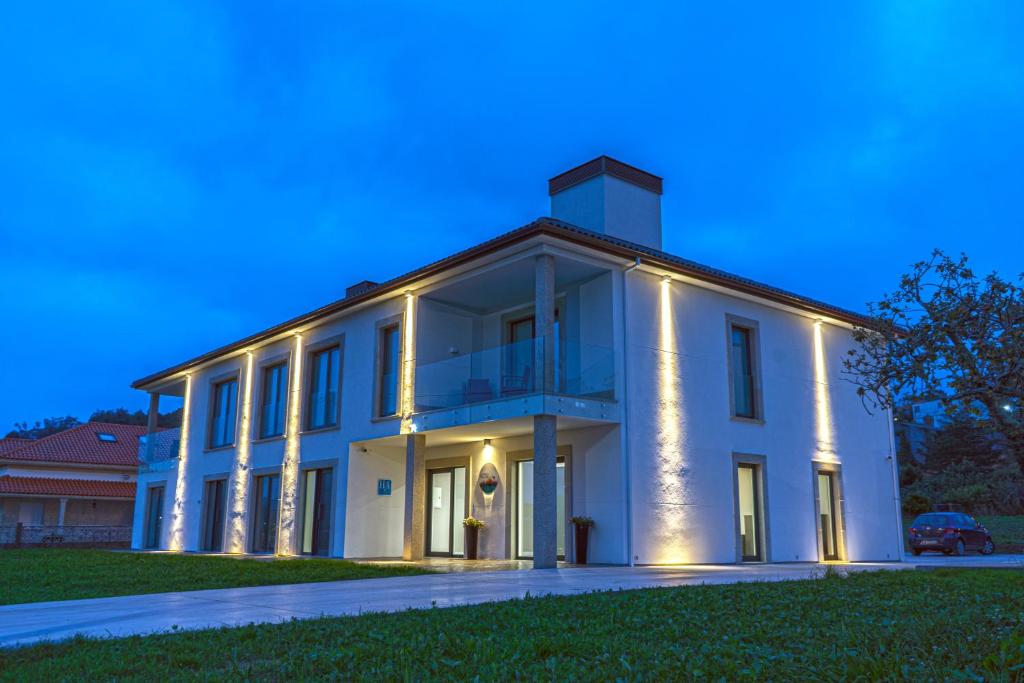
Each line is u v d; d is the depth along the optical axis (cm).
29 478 3453
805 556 1839
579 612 761
